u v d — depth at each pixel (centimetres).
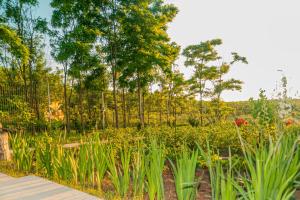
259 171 272
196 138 990
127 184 463
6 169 722
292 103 716
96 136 558
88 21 2466
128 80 2658
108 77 2739
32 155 695
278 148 312
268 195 272
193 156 359
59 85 3262
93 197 470
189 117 3366
